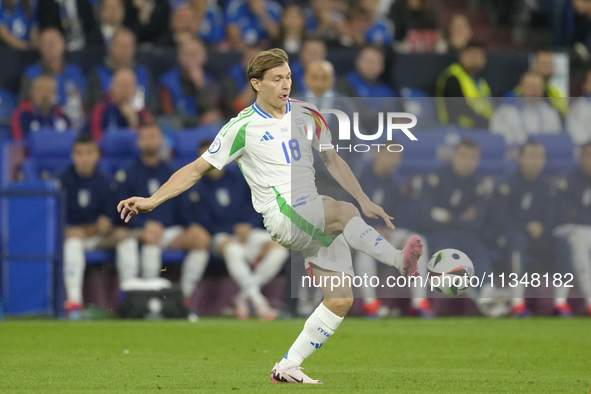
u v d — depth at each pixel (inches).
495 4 2082.9
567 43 1915.6
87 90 1403.8
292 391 485.1
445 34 1701.5
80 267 1151.0
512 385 529.7
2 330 954.7
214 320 1126.4
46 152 1246.9
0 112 1427.2
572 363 685.3
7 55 1441.9
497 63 1590.8
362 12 1702.8
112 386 517.0
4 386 518.0
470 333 951.6
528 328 1017.5
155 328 995.3
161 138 1197.7
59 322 1063.6
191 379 554.6
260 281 1171.9
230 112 1408.7
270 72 515.2
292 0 1800.0
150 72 1471.5
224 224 1192.2
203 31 1690.5
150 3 1610.5
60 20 1584.6
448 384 533.0
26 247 1126.4
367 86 1425.9
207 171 521.3
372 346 820.0
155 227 1166.3
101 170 1187.9
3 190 1115.3
